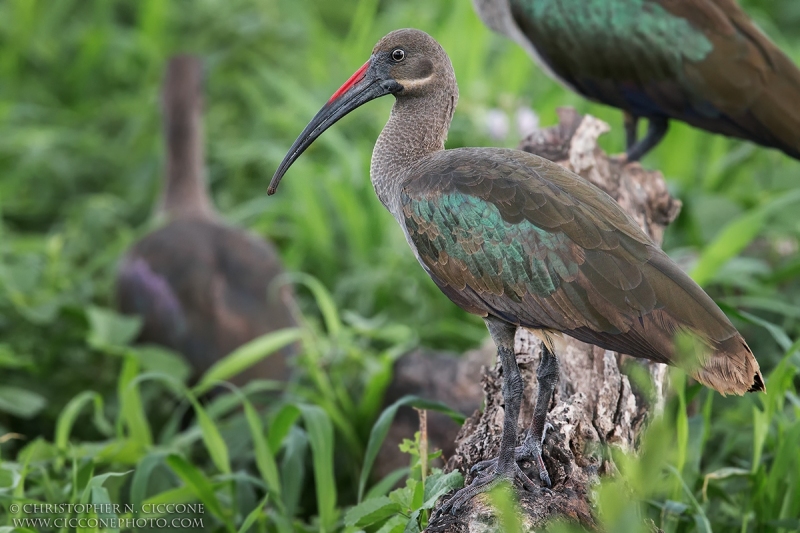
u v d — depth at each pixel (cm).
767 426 883
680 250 1259
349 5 2019
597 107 1519
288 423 948
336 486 1092
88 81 1845
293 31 1864
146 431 1034
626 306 709
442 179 772
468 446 804
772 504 866
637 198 1018
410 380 1106
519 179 749
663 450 739
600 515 694
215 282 1270
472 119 1493
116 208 1588
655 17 1184
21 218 1612
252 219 1562
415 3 1914
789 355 873
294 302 1314
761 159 1495
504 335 763
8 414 1188
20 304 1250
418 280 1330
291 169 1462
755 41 1172
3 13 1936
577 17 1217
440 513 721
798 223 1259
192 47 1861
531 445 748
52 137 1652
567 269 721
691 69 1172
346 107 873
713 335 696
